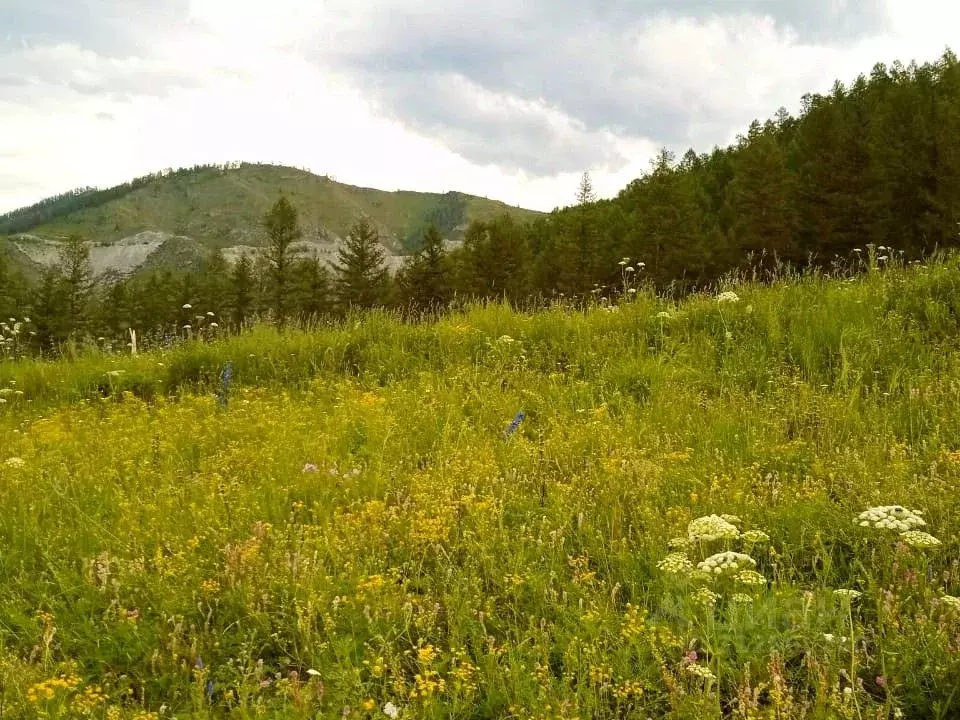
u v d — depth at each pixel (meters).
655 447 5.20
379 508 4.21
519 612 3.31
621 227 70.12
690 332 8.64
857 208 48.09
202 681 2.75
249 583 3.48
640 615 2.98
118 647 3.16
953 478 4.03
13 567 3.95
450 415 6.34
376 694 2.79
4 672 2.81
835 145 50.81
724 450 4.94
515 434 5.78
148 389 9.60
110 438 6.52
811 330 7.68
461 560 3.85
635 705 2.57
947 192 46.03
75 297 63.41
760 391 6.84
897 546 3.31
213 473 5.17
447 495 4.35
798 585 3.30
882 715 2.35
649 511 3.92
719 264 52.66
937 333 7.43
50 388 9.91
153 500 4.76
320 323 11.21
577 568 3.47
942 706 2.49
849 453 4.59
